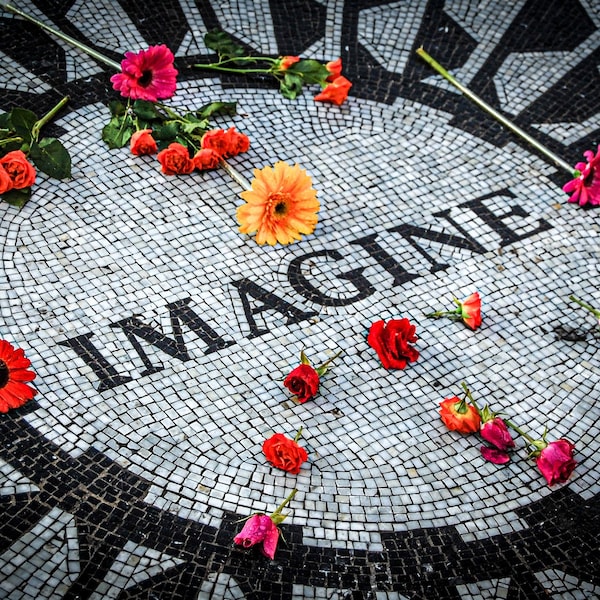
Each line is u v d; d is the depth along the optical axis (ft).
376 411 2.99
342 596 2.52
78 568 2.49
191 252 3.39
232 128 3.66
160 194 3.58
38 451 2.73
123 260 3.32
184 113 3.90
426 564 2.62
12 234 3.33
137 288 3.24
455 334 3.26
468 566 2.63
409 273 3.44
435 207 3.71
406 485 2.80
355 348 3.17
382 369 3.12
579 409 3.07
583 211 3.77
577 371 3.18
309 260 3.43
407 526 2.70
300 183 3.26
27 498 2.62
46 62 4.02
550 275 3.50
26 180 3.40
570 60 4.48
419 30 4.54
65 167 3.50
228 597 2.48
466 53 4.46
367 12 4.59
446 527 2.71
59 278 3.22
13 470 2.68
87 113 3.84
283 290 3.32
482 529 2.72
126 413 2.87
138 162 3.68
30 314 3.10
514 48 4.51
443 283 3.42
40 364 2.96
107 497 2.65
